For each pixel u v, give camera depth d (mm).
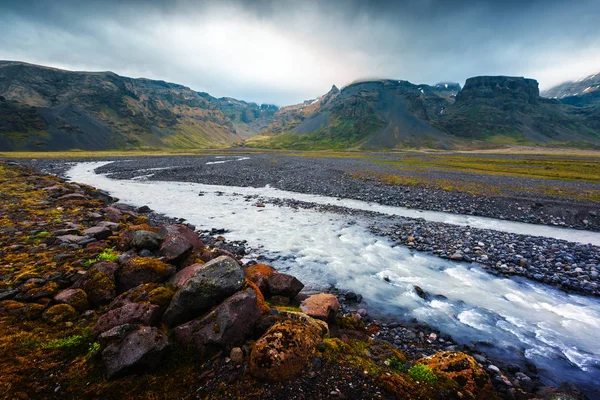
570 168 62031
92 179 42625
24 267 9039
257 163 72812
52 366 5262
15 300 7047
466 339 8555
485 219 23547
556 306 10586
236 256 13656
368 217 23047
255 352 5656
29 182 24938
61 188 23250
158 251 10312
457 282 12414
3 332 5859
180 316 6590
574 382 6930
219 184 38875
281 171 53469
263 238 17672
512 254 15352
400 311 10102
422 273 13273
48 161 74938
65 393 4824
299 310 8336
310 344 6211
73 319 6660
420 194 31891
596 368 7449
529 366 7398
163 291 7414
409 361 6828
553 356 7902
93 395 4875
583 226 21984
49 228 13461
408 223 21469
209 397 5105
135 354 5293
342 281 12383
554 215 24547
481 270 13609
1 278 8141
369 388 5535
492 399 5691
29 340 5766
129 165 66062
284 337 5945
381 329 8836
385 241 17594
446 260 14812
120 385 5094
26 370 5070
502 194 30984
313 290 11477
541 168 61000
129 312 6273
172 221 20469
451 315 9914
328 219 22234
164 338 5785
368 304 10555
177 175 47469
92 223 15102
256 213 23609
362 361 6359
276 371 5445
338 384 5543
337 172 51219
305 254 15312
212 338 5906
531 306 10562
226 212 23719
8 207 16797
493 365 7250
